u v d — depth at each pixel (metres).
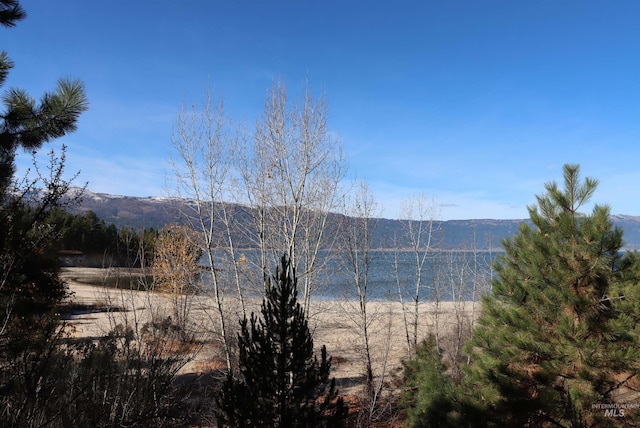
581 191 7.21
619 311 6.53
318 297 15.00
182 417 7.73
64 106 6.46
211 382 11.84
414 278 17.38
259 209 13.69
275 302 5.69
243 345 5.75
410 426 8.23
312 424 5.40
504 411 7.06
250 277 13.49
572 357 6.41
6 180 6.07
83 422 4.72
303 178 13.61
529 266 7.46
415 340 15.69
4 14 6.27
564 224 7.11
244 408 5.37
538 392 6.93
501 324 7.64
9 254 4.12
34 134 6.66
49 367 5.08
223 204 13.68
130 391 5.49
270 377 5.43
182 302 15.01
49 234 4.48
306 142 13.70
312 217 14.12
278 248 13.68
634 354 5.97
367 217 15.63
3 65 6.30
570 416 6.19
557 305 6.88
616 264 6.98
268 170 13.66
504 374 7.18
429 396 8.06
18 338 4.83
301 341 5.53
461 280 16.44
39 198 4.17
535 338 6.99
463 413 7.35
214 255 13.62
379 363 15.44
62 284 9.69
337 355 16.58
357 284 14.86
